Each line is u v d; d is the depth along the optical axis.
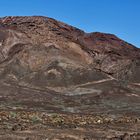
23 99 76.88
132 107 75.50
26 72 102.62
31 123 38.84
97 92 93.88
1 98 76.38
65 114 52.81
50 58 107.62
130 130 38.75
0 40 112.25
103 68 114.25
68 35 119.94
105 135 33.56
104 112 63.69
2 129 32.81
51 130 34.38
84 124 42.00
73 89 96.38
